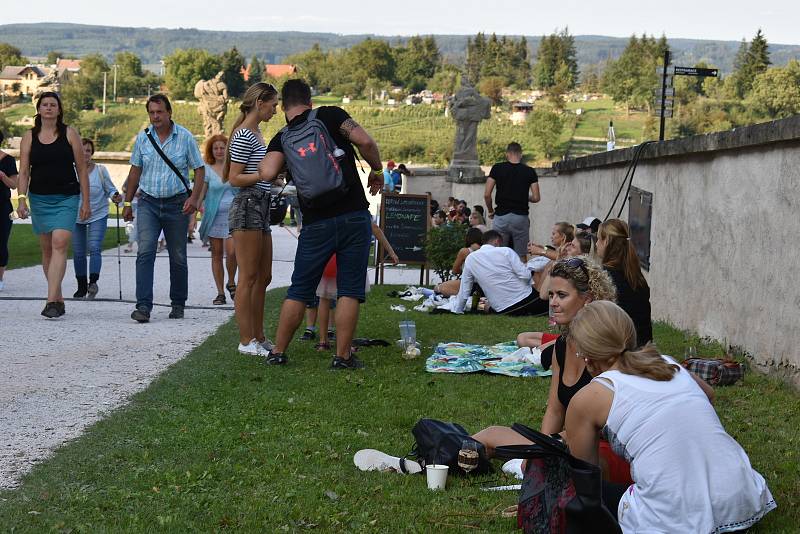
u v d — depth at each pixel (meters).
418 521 4.40
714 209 9.57
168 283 14.34
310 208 7.96
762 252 8.21
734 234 8.95
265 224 8.55
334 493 4.73
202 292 13.51
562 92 187.50
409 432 6.00
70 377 7.34
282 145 7.87
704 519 3.88
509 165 15.02
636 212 12.64
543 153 139.25
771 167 8.06
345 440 5.75
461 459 5.11
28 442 5.55
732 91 135.12
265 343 8.77
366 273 8.14
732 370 7.56
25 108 192.62
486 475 5.18
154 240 10.33
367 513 4.45
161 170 10.27
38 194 10.23
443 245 15.39
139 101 191.62
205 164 11.47
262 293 8.71
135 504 4.51
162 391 6.91
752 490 4.00
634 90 180.25
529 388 7.38
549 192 20.22
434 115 168.50
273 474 5.04
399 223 15.94
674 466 3.91
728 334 9.01
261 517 4.39
